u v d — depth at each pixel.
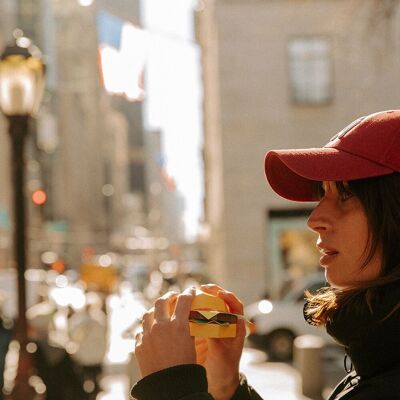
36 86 9.83
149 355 1.79
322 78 28.56
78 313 13.11
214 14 29.89
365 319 1.73
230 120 28.78
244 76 28.83
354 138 1.84
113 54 15.35
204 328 1.88
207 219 47.81
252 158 28.70
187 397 1.72
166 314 1.84
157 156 44.47
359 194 1.80
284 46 28.72
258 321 20.16
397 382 1.66
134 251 121.06
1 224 51.84
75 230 103.38
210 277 42.19
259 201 28.58
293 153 1.84
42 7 71.25
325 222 1.84
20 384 9.48
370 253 1.79
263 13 28.78
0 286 19.52
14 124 9.82
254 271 28.45
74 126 104.44
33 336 9.88
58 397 9.78
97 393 12.73
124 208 168.50
